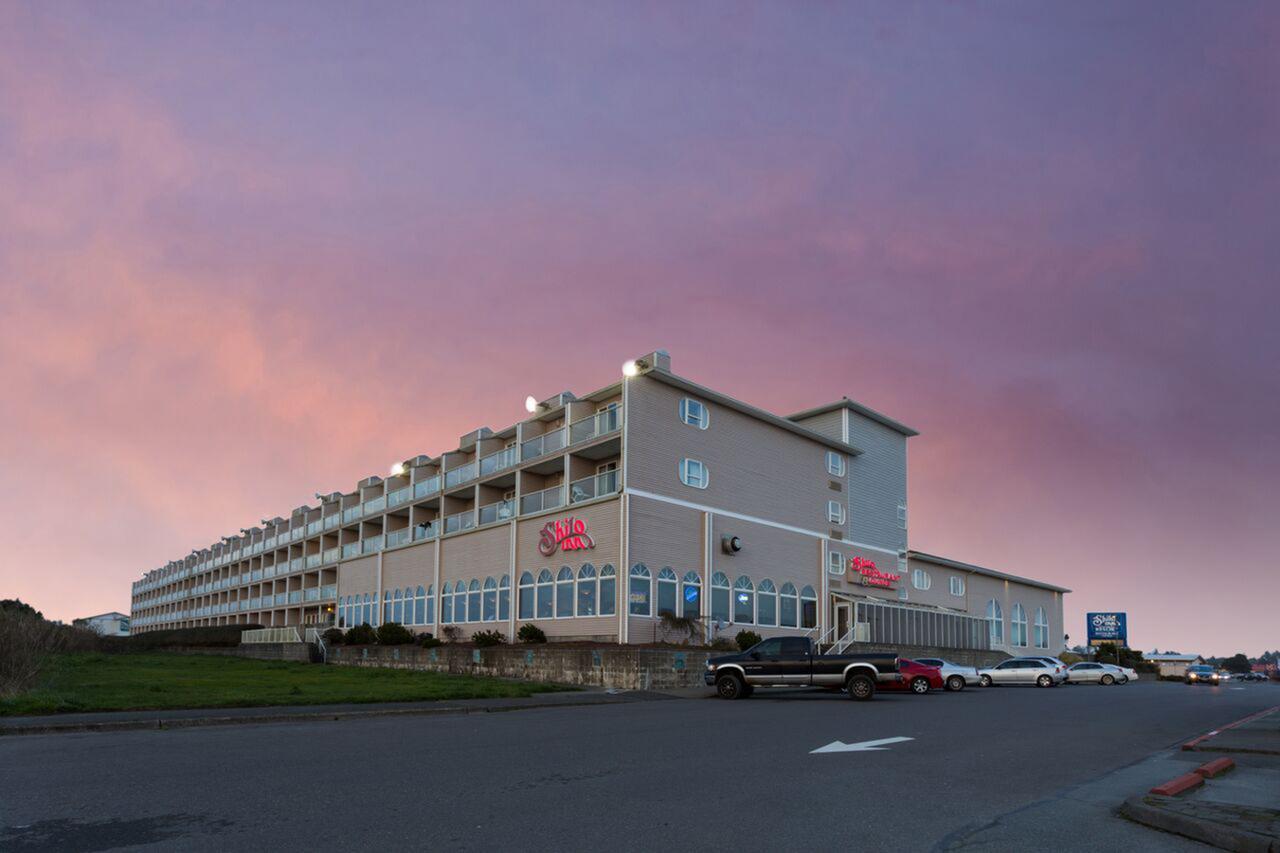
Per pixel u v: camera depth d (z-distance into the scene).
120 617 133.62
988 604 59.53
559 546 36.88
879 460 49.44
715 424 38.84
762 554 39.88
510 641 38.56
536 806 8.52
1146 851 7.30
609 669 29.28
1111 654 70.50
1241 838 7.25
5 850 6.73
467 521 44.50
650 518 34.72
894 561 49.09
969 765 11.72
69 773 10.06
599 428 36.78
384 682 27.22
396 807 8.38
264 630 53.84
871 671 24.33
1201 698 30.61
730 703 23.28
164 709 17.23
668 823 7.90
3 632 19.69
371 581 52.59
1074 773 11.37
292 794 8.93
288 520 72.12
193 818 7.83
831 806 8.77
